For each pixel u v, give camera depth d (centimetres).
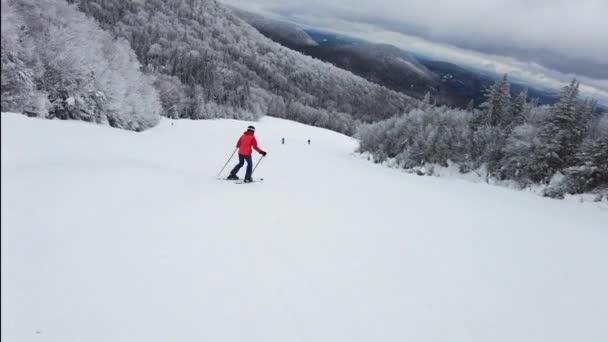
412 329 339
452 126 3353
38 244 375
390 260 505
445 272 497
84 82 2616
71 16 3114
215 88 10100
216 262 404
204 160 1451
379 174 1905
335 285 399
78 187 586
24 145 912
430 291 429
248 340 283
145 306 302
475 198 1445
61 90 2508
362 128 4553
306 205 750
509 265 576
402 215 815
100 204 527
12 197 493
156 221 499
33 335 249
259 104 10531
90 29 3338
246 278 380
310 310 341
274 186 948
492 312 404
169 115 7081
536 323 397
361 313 351
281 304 342
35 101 2111
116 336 262
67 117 2553
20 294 289
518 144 2412
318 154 2745
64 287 309
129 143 1496
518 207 1374
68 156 880
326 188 1040
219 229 510
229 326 296
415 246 589
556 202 1795
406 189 1323
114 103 2945
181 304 314
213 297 334
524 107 3234
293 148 2977
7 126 1132
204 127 4691
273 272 404
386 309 367
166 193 657
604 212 1644
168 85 7588
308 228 586
